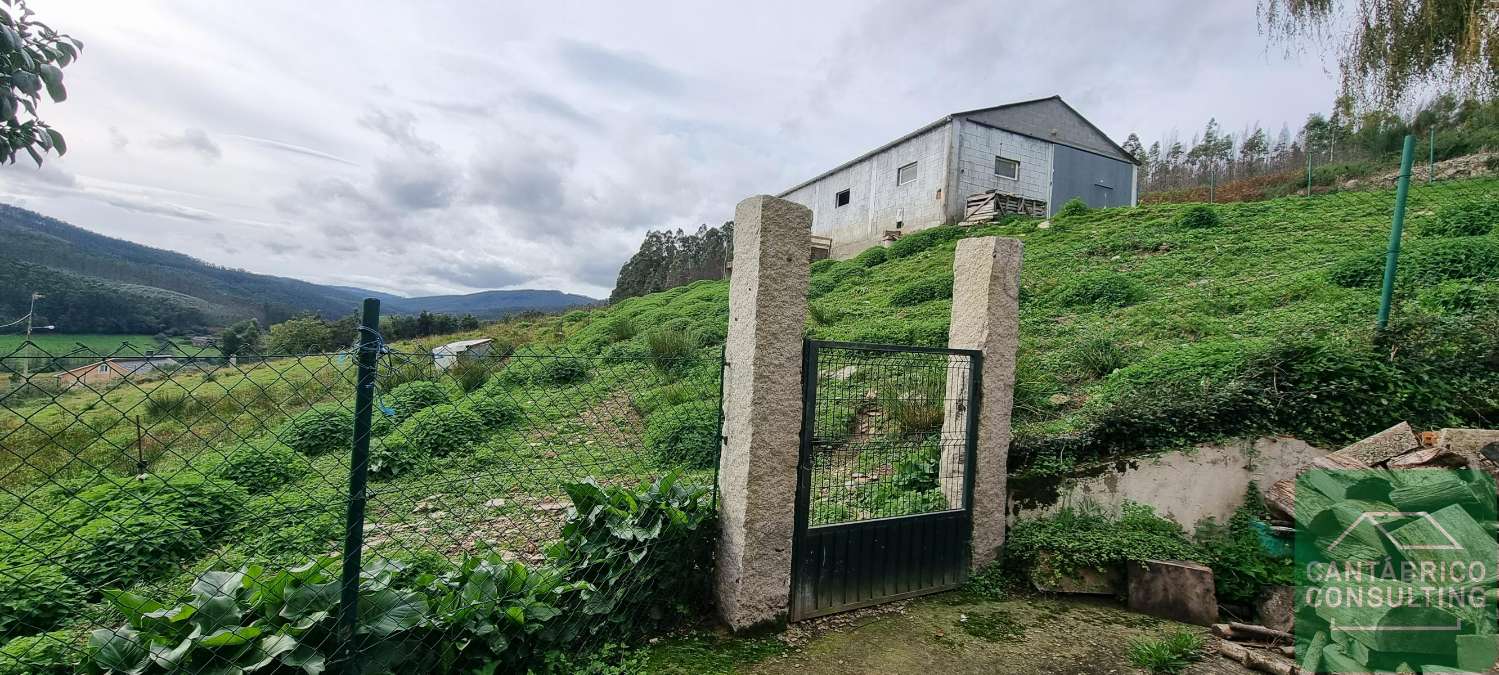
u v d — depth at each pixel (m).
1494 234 7.47
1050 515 3.98
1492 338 4.22
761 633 2.97
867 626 3.14
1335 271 7.27
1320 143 26.03
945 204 19.67
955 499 3.71
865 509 3.62
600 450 6.00
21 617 2.94
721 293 18.09
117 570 3.45
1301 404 4.07
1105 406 4.46
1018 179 20.92
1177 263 9.94
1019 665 2.85
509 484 5.25
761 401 2.88
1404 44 5.84
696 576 3.09
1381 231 9.39
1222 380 4.37
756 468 2.89
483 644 2.35
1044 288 9.97
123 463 4.63
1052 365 6.29
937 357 3.88
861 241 23.86
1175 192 23.89
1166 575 3.40
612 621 2.73
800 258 2.98
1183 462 3.96
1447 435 3.60
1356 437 3.93
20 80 1.86
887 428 4.20
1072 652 2.98
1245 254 9.73
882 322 10.00
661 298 22.33
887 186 22.56
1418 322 4.50
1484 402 3.94
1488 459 3.42
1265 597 3.35
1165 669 2.81
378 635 2.12
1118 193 23.06
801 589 3.11
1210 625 3.26
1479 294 5.41
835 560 3.21
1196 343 6.08
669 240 47.44
